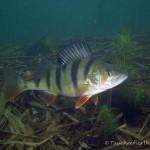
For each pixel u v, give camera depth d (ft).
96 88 1.11
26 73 2.18
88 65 1.11
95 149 1.30
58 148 1.31
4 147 1.33
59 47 3.61
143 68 2.21
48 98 1.23
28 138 1.38
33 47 3.27
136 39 3.62
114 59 2.00
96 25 7.76
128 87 1.61
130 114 1.52
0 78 2.10
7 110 1.59
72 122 1.52
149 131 1.34
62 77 1.16
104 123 1.32
